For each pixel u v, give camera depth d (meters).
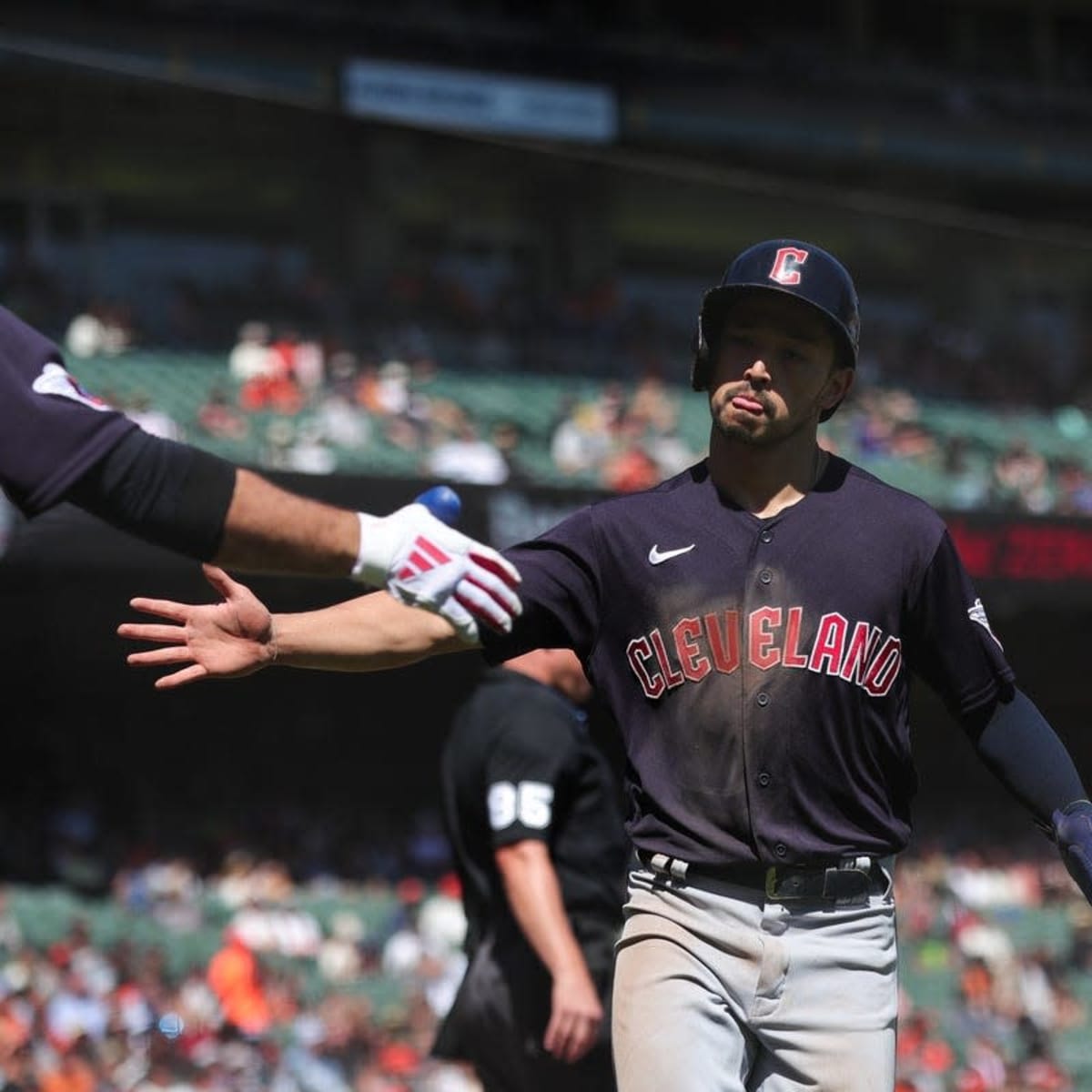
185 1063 49.25
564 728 18.53
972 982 67.19
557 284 107.88
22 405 10.98
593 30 104.69
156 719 78.50
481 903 18.94
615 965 13.80
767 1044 13.33
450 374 90.56
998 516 76.38
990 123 114.62
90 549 64.31
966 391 103.88
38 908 59.56
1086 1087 66.19
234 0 94.19
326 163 101.19
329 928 62.75
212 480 11.14
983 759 13.87
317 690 82.00
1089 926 73.88
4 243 94.31
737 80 107.19
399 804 82.56
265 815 75.88
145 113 96.06
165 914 61.44
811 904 13.29
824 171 113.69
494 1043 18.80
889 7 116.88
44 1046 48.69
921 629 13.66
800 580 13.41
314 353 83.94
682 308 112.31
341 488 65.75
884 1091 13.18
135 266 97.00
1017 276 119.31
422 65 98.12
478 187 106.25
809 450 13.84
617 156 104.81
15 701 75.56
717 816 13.30
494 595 11.70
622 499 13.95
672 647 13.48
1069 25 122.00
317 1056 53.12
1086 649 88.81
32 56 91.12
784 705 13.25
